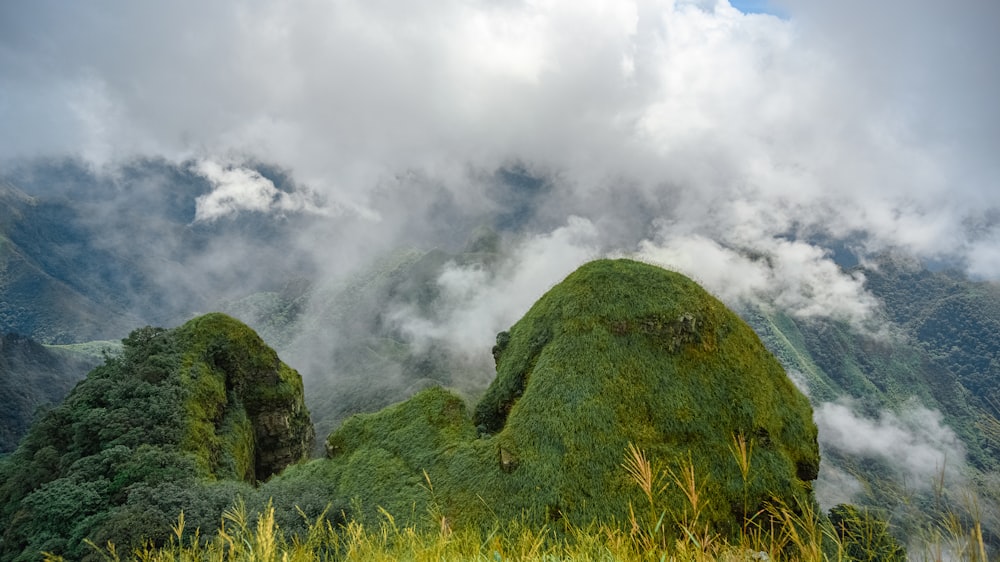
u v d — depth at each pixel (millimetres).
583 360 37094
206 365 57875
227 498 33688
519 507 31359
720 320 40125
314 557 9367
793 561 6445
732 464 32781
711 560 6629
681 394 35625
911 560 4660
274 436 63406
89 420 45875
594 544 8750
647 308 38656
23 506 38188
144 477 38969
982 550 4086
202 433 49000
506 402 40406
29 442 49406
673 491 30281
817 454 37375
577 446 33312
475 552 9086
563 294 41844
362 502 35188
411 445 39031
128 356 56531
